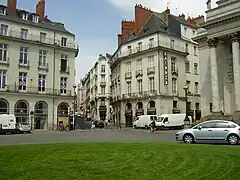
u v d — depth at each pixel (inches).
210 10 1245.1
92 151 410.0
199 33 1400.1
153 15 1998.0
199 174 256.8
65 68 1716.3
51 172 265.6
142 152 390.6
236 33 1119.0
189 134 603.5
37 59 1596.9
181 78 1865.2
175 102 1806.1
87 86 4092.0
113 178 241.9
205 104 1323.8
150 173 260.4
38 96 1558.8
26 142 728.3
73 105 1695.4
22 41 1544.0
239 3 1147.9
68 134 1138.0
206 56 1346.0
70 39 1749.5
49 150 427.5
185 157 344.5
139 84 1863.9
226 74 1224.8
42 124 1571.1
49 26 1692.9
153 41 1792.6
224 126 573.0
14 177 245.6
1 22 1491.1
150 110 1749.5
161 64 1748.3
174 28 1979.6
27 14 1643.7
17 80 1512.1
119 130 1489.9
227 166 291.4
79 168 283.3
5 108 1455.5
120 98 1990.7
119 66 2063.2
